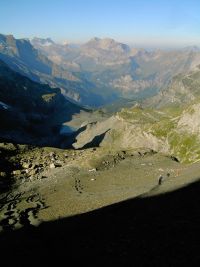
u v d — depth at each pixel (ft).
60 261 217.97
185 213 249.96
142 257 189.88
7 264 236.63
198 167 544.21
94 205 405.18
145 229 232.94
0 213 425.69
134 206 334.24
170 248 192.44
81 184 558.15
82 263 203.72
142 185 495.41
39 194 520.83
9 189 554.46
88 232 268.62
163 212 268.62
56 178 597.93
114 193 463.42
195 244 189.26
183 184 389.39
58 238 279.08
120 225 261.03
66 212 392.47
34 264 226.79
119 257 196.24
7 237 320.29
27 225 359.87
